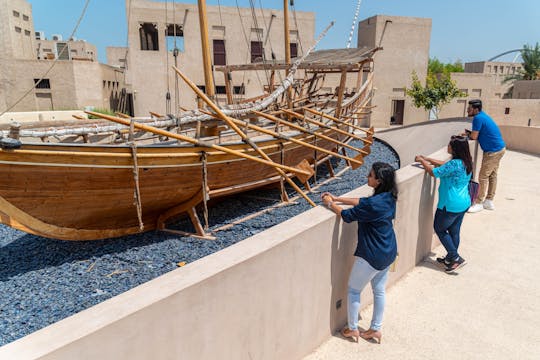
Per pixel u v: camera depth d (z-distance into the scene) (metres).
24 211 5.38
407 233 4.95
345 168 13.12
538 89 42.50
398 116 34.78
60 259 6.18
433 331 3.93
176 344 2.34
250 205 8.96
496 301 4.48
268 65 11.17
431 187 5.43
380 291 3.65
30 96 26.41
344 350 3.64
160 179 6.23
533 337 3.84
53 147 5.05
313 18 27.48
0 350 1.79
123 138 7.26
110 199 5.99
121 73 34.59
